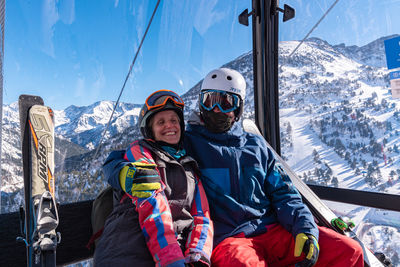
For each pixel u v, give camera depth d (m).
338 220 1.42
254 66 2.54
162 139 1.27
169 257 0.92
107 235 1.05
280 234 1.30
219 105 1.41
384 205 2.02
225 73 1.48
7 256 1.29
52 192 1.26
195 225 1.16
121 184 1.07
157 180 1.07
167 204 1.08
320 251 1.17
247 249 1.10
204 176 1.34
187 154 1.39
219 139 1.43
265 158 1.46
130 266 0.94
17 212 1.36
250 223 1.29
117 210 1.15
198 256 1.02
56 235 1.08
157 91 1.30
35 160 1.31
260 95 2.54
